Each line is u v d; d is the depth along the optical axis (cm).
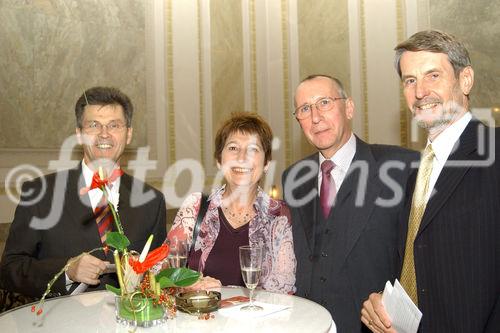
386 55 597
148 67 617
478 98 521
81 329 172
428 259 197
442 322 191
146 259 168
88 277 222
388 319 189
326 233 243
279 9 707
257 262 191
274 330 171
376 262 233
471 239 186
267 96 721
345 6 634
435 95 202
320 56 662
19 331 171
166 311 180
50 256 253
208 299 190
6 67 511
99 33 577
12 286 247
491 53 513
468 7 529
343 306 233
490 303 182
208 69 667
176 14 642
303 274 245
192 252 246
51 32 543
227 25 689
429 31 209
